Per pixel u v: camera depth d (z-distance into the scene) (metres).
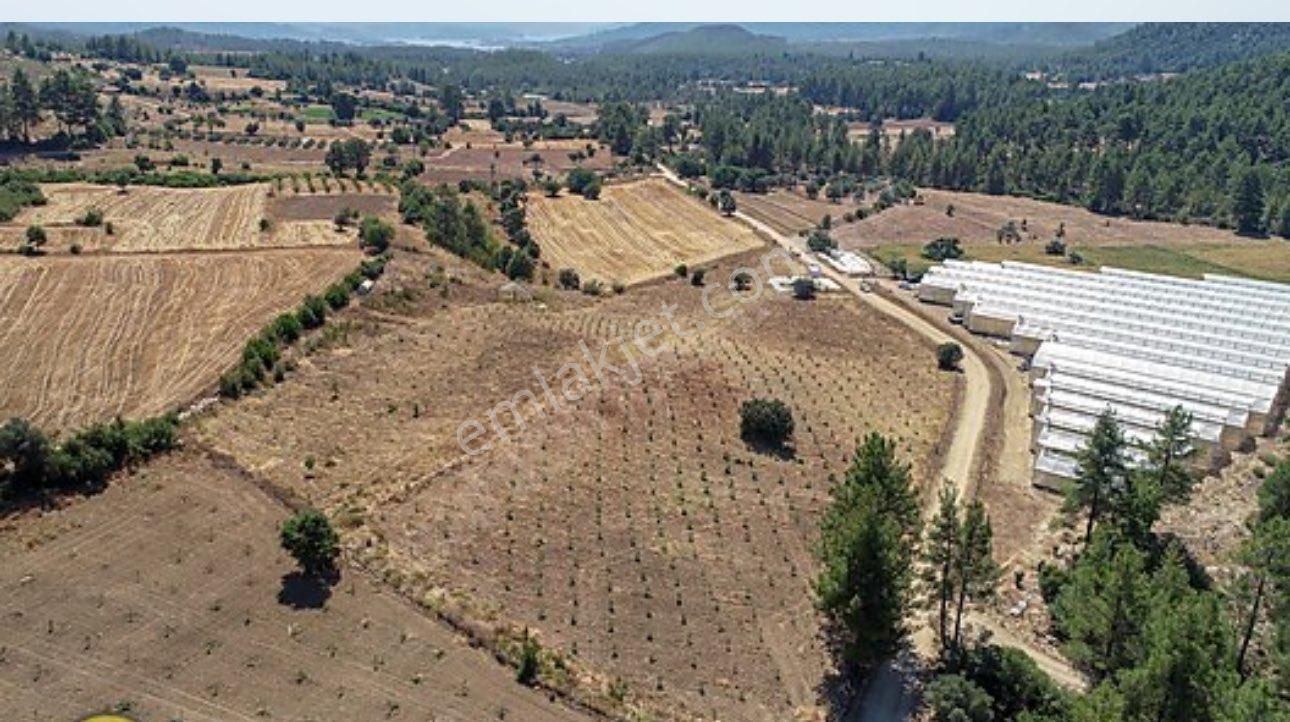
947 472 78.94
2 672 46.44
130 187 146.75
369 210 138.25
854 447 80.50
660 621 55.22
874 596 49.12
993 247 170.25
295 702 45.84
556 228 166.62
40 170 162.25
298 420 73.81
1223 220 195.25
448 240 127.94
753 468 74.56
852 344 109.56
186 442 67.94
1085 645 51.38
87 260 104.56
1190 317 115.25
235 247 114.25
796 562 62.34
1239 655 51.44
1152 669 41.09
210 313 91.88
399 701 46.44
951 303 129.50
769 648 54.00
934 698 48.38
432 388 82.25
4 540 56.06
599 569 59.41
